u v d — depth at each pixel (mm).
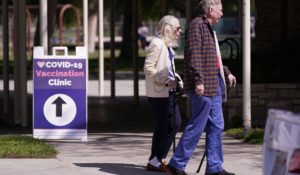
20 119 25656
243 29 20453
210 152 14711
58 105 20391
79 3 82500
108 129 24156
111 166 16344
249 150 18766
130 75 58375
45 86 20344
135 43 33875
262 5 32906
